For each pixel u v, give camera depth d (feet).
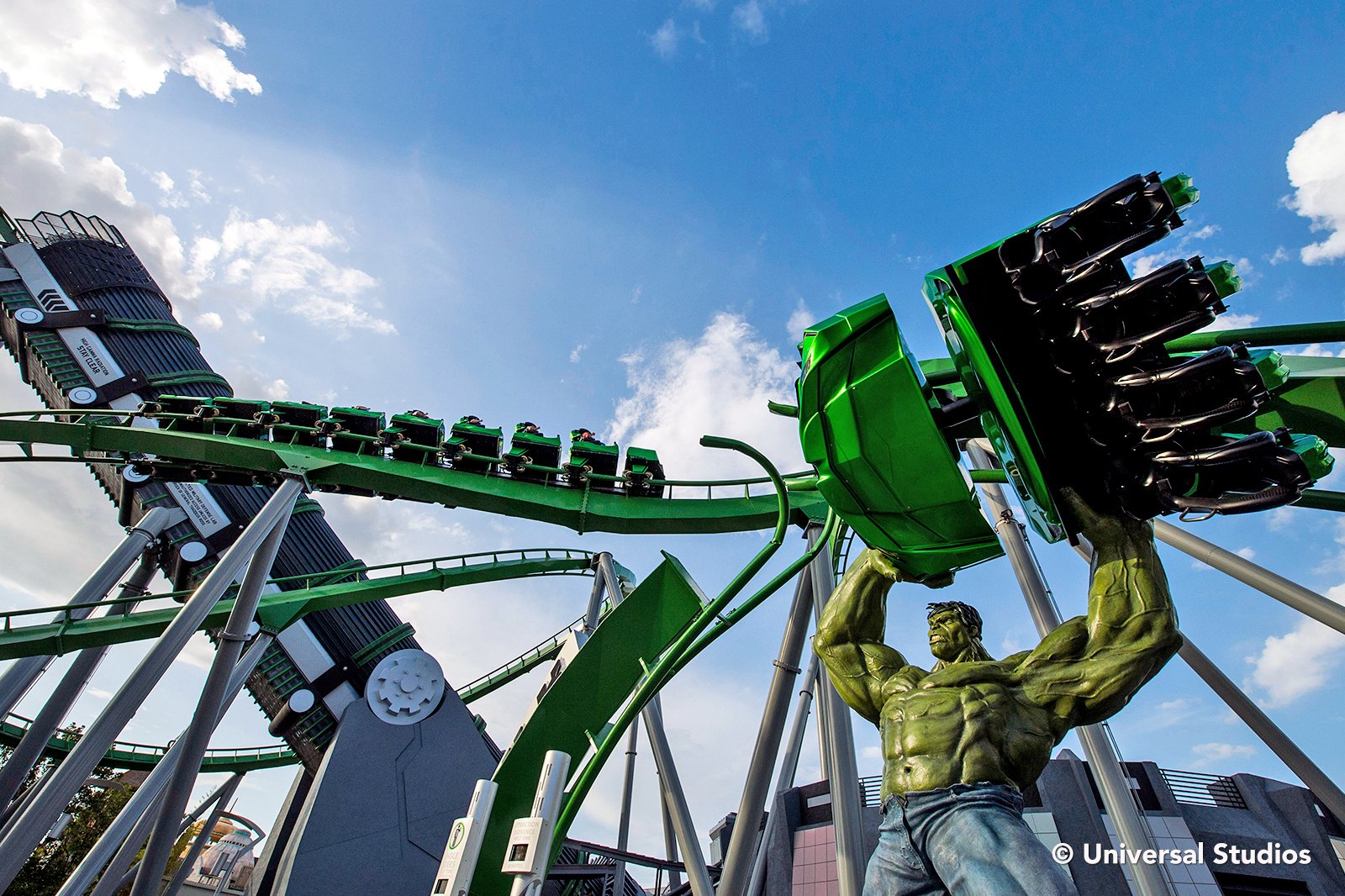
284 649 142.20
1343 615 48.26
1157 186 17.80
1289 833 98.02
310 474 104.83
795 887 110.01
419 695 130.62
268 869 136.77
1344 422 43.65
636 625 73.20
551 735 67.51
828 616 23.77
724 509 103.19
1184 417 17.53
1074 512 19.95
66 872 148.97
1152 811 98.43
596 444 107.24
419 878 118.32
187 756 84.38
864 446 22.31
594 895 129.39
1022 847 16.17
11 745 148.15
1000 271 19.58
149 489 145.18
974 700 18.99
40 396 169.27
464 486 104.63
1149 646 18.71
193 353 171.42
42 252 165.68
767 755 68.90
